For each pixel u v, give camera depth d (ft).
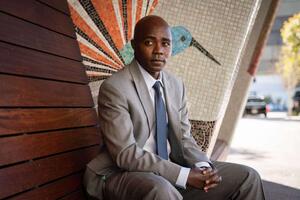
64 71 7.74
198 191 6.77
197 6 10.89
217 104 10.47
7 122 5.63
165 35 6.29
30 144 6.05
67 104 7.50
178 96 6.88
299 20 75.77
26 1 6.96
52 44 7.53
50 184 6.31
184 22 10.86
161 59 6.31
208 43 10.73
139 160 5.76
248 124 46.16
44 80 6.93
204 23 10.82
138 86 6.34
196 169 5.91
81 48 10.41
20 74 6.21
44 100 6.72
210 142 10.39
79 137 7.63
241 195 6.53
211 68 10.62
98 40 10.57
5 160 5.40
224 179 6.64
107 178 6.22
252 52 14.84
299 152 23.15
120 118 6.02
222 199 6.67
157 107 6.44
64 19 8.41
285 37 78.64
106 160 6.36
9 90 5.84
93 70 10.41
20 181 5.59
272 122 49.57
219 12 10.82
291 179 14.99
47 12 7.68
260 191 6.64
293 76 80.38
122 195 5.77
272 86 119.65
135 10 10.83
